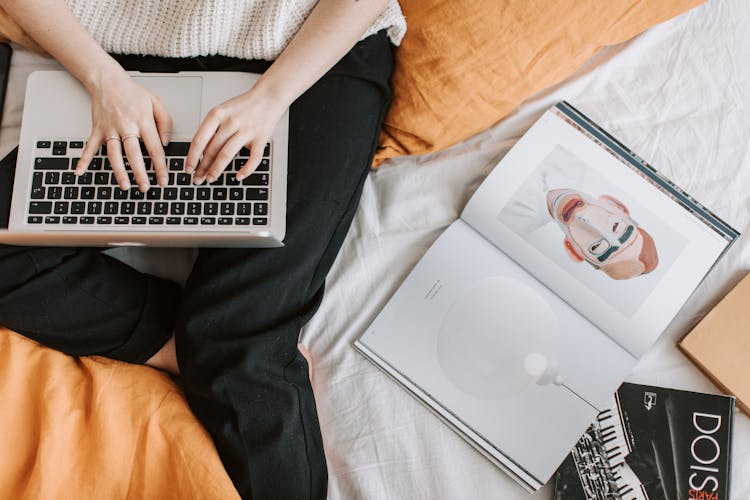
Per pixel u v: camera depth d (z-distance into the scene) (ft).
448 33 2.65
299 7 2.47
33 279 2.44
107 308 2.57
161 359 2.71
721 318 2.66
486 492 2.59
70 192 2.35
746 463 2.56
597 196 2.79
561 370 2.67
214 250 2.57
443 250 2.79
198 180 2.33
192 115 2.45
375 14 2.46
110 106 2.35
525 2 2.58
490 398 2.65
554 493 2.58
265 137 2.35
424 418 2.66
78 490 2.43
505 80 2.74
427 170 2.93
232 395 2.47
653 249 2.74
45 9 2.35
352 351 2.74
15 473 2.45
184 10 2.46
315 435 2.59
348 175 2.65
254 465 2.46
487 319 2.72
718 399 2.59
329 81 2.65
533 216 2.78
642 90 2.97
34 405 2.53
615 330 2.69
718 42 2.97
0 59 2.70
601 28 2.71
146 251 2.85
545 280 2.75
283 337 2.56
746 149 2.87
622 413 2.63
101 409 2.46
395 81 2.81
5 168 2.47
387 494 2.59
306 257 2.58
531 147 2.84
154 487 2.46
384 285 2.81
